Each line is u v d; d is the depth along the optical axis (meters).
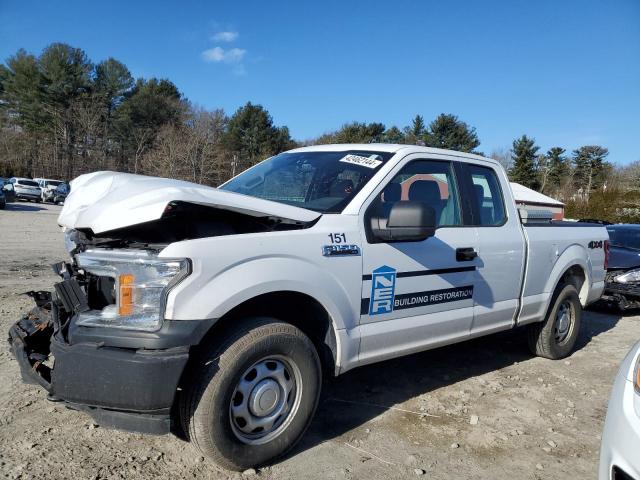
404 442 3.60
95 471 2.96
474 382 4.85
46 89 58.91
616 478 2.46
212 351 2.89
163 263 2.72
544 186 72.88
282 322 3.13
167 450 3.24
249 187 4.27
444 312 4.11
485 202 4.73
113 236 3.15
